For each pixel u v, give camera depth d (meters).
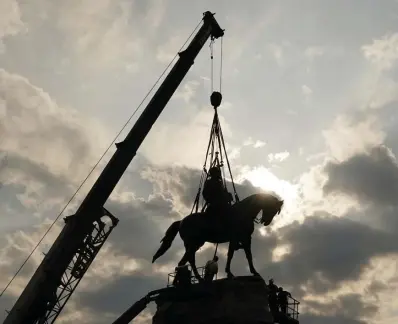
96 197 45.41
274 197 30.02
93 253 45.94
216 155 32.53
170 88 48.94
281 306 30.64
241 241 29.27
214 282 28.95
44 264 43.91
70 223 45.16
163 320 29.38
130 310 32.59
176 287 29.53
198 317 28.39
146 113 47.94
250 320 27.25
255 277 28.72
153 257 32.00
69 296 44.69
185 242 30.11
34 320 42.69
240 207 29.75
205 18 52.00
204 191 30.34
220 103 37.78
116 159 46.34
